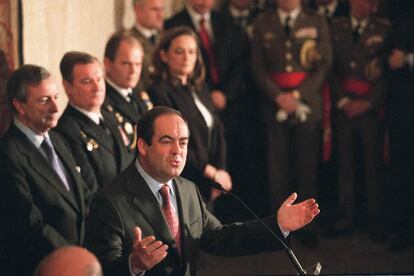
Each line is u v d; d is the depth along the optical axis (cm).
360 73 1994
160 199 1062
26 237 1149
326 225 2062
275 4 2106
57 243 1152
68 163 1243
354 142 2016
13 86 1209
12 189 1156
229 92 1952
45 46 1620
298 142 1961
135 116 1468
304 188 1981
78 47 1734
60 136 1289
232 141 2003
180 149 1050
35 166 1185
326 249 1931
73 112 1352
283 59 1945
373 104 1988
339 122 2011
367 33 1994
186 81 1648
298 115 1939
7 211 1156
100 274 726
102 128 1370
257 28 1969
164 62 1630
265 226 1075
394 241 1933
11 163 1166
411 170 1914
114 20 1866
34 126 1212
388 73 1972
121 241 1023
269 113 1966
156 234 1040
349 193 2019
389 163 1966
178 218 1073
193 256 1090
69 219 1202
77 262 716
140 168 1065
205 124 1636
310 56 1945
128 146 1423
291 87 1942
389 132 1930
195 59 1639
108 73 1491
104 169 1341
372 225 1997
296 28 1952
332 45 1997
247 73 1997
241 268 1817
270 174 1984
